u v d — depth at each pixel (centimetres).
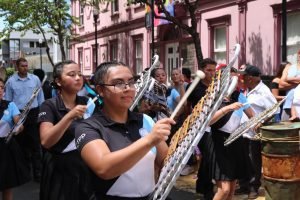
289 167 513
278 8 1180
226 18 1380
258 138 557
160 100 625
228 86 204
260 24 1252
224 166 471
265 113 448
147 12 1641
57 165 386
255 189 620
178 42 1633
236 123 475
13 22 2011
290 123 545
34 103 788
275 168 518
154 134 211
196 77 219
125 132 253
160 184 221
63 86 407
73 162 382
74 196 375
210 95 211
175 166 208
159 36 1741
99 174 223
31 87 809
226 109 419
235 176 473
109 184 243
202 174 514
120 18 2136
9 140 509
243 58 1317
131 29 2033
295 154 512
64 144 382
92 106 392
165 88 650
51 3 1975
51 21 1991
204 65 501
